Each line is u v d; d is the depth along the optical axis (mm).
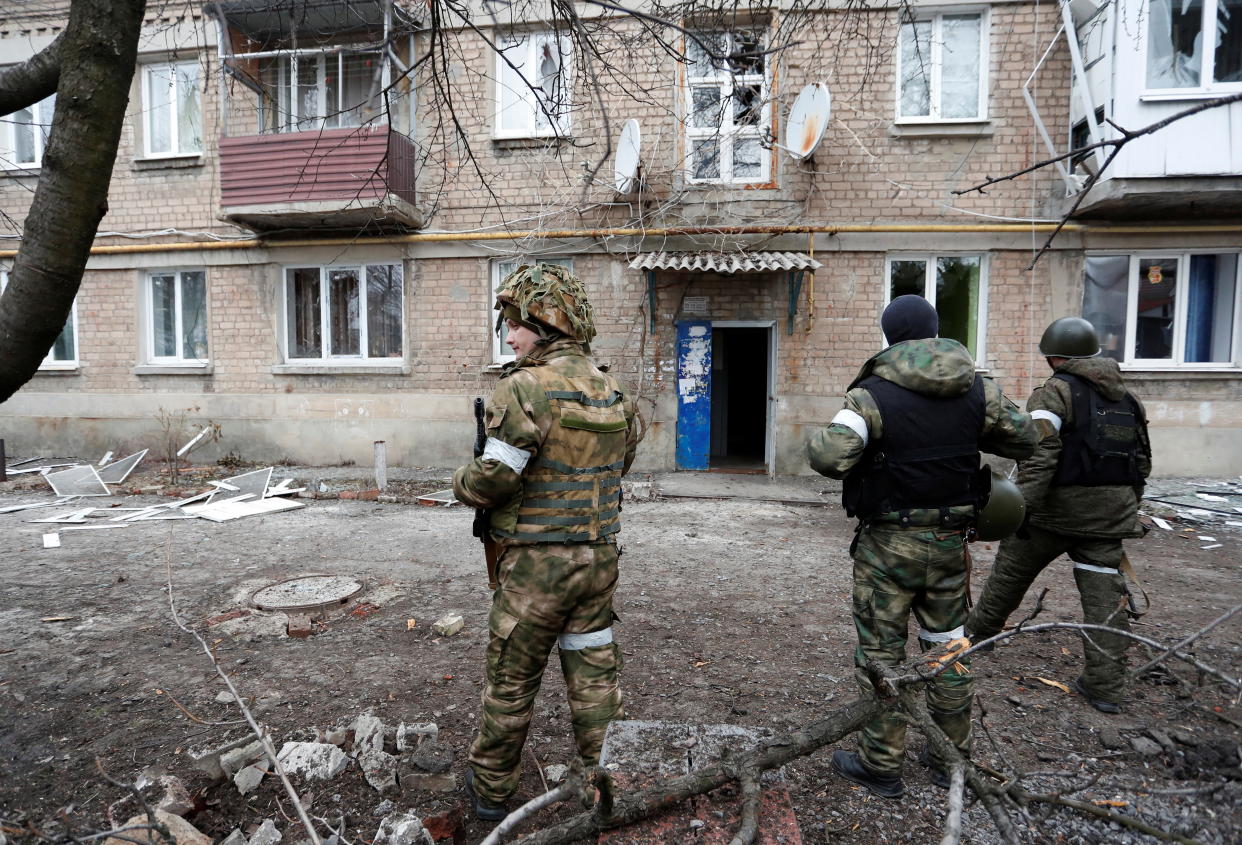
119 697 3070
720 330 11266
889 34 8680
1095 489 2930
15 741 2686
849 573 5102
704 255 8930
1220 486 8117
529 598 2088
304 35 8938
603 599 2199
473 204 9633
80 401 10742
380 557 5445
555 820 2223
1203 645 3645
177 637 3766
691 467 9547
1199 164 7547
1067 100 8539
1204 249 8570
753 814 1438
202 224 10281
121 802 2248
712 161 9281
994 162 8742
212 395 10430
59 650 3592
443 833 2111
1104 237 8625
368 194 8945
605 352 9484
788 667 3436
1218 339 8805
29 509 7406
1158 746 2586
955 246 8852
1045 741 2684
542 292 2174
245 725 2809
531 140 9328
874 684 1803
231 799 2314
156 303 10742
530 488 2088
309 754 2473
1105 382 2961
